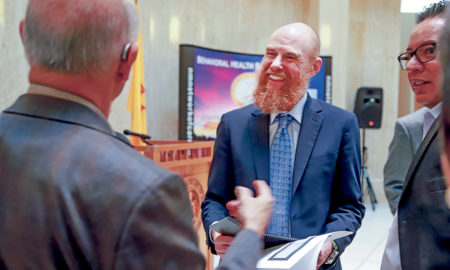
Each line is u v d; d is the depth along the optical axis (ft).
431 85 4.67
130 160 2.52
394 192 7.79
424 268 3.43
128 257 2.27
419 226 3.56
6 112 2.79
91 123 2.67
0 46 9.40
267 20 23.68
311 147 5.45
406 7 29.43
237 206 3.10
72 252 2.37
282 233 5.33
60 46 2.60
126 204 2.34
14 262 2.49
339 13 24.02
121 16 2.77
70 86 2.70
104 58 2.69
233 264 2.63
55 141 2.56
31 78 2.79
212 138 19.67
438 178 3.45
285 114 5.58
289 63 5.37
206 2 21.43
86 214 2.35
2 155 2.59
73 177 2.42
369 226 20.38
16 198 2.47
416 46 4.67
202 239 10.51
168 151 9.12
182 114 18.85
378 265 15.06
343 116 5.65
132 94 14.56
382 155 26.73
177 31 20.29
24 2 9.73
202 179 10.52
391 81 26.50
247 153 5.58
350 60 26.08
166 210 2.42
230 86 20.34
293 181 5.38
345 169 5.48
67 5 2.62
